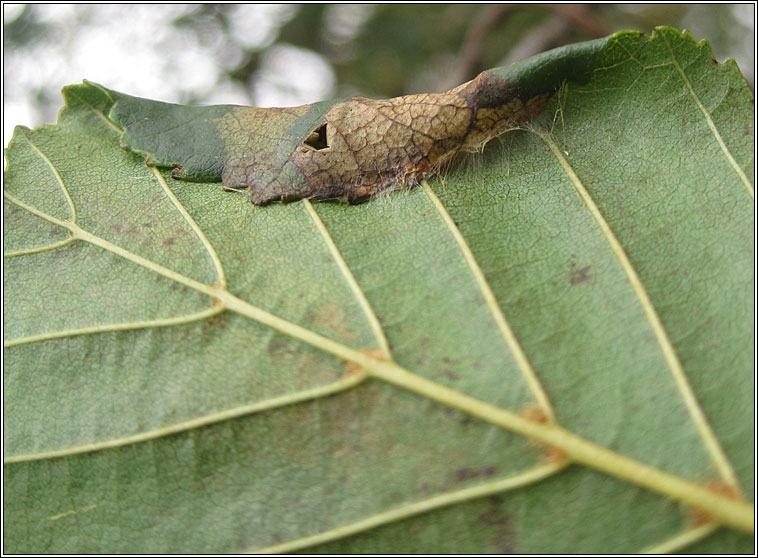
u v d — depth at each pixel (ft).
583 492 0.18
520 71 0.20
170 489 0.19
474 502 0.18
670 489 0.17
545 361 0.18
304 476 0.19
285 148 0.21
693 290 0.19
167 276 0.20
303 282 0.19
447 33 0.52
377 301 0.19
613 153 0.20
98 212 0.21
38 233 0.21
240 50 0.53
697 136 0.20
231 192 0.21
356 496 0.18
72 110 0.22
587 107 0.20
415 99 0.20
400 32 0.53
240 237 0.20
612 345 0.18
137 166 0.21
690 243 0.19
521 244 0.19
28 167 0.21
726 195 0.19
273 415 0.19
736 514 0.17
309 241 0.20
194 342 0.19
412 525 0.18
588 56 0.20
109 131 0.22
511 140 0.20
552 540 0.18
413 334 0.19
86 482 0.19
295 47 0.55
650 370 0.18
